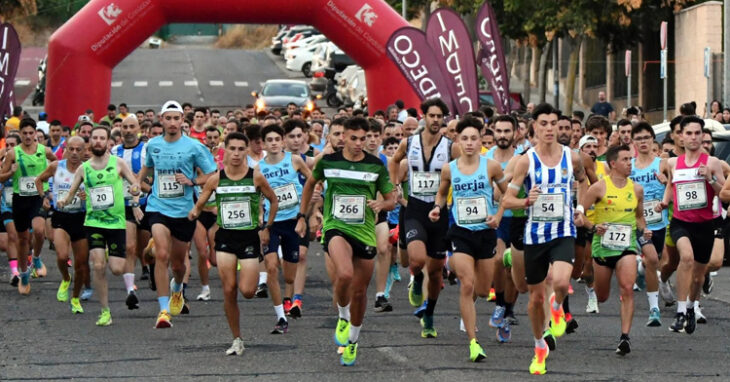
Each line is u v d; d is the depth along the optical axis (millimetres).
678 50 51156
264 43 127875
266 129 17172
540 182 13141
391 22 36250
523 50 80062
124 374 12891
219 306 18281
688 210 15852
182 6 36000
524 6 52656
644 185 17422
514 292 14789
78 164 18078
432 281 14953
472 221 13688
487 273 13938
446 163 14258
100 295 16500
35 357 14000
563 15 51125
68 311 17875
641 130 17312
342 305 13570
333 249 13328
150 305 18453
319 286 20656
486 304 18281
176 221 16484
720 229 17047
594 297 17469
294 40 94875
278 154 17266
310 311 17734
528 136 19125
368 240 13461
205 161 16578
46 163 20609
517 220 14312
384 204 13500
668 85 53375
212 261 19234
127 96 73938
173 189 16469
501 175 13758
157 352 14258
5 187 20922
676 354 14031
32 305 18531
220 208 14133
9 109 30672
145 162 16594
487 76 28641
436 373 12781
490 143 19250
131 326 16344
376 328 16016
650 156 17453
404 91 36500
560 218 13102
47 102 36031
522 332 15727
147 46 121625
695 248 15859
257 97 58375
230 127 23797
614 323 16453
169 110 16453
